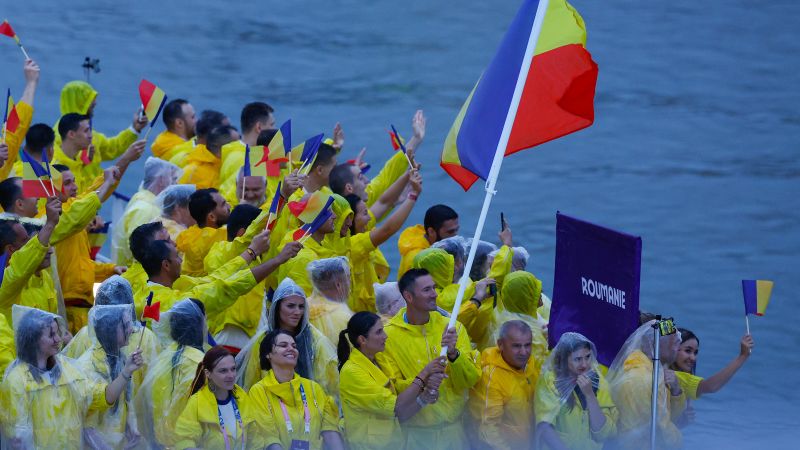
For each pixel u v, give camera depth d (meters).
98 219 48.19
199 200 44.75
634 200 91.88
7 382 34.69
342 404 37.16
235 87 116.12
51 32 127.31
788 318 68.12
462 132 39.56
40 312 34.88
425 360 37.59
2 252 39.69
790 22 142.75
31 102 51.97
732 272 76.62
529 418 38.22
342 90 117.38
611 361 37.72
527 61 36.66
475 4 150.50
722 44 135.75
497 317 41.53
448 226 46.25
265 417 35.72
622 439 37.81
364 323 36.72
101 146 59.47
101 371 36.03
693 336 40.62
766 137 108.69
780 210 90.06
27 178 38.09
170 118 61.03
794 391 54.72
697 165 100.75
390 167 50.66
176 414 36.09
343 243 43.06
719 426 48.25
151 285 39.28
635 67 128.25
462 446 38.09
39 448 34.75
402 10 146.88
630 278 36.72
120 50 123.62
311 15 143.38
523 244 81.12
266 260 42.09
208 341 38.66
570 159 101.25
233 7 143.75
